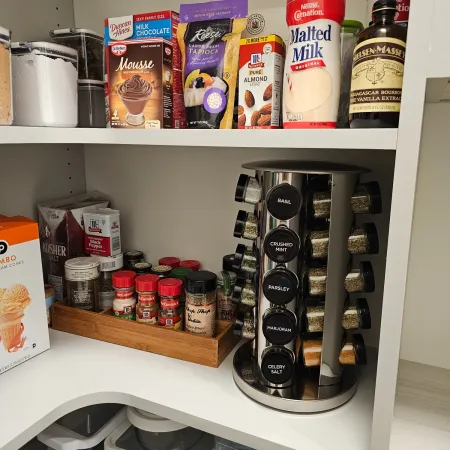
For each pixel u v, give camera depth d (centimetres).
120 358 87
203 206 102
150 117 75
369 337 92
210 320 87
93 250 103
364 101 56
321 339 74
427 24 48
